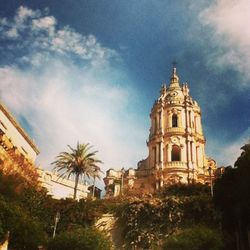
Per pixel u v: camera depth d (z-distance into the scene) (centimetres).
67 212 4969
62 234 3566
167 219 4612
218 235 3528
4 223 3192
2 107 5141
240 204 3531
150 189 7056
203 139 8050
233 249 3691
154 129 8156
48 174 7462
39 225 3691
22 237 3347
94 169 6188
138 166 8388
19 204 4078
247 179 3291
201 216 4497
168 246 3469
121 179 7650
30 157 6188
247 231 3572
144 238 4531
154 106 8475
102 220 4959
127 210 4853
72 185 7781
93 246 3447
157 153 7631
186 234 3516
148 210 4741
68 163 6134
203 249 3362
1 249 3105
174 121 8169
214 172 7481
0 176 4147
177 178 7131
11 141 5162
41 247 3522
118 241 4731
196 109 8388
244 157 3375
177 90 8606
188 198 4716
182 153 7538
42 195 5006
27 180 5119
